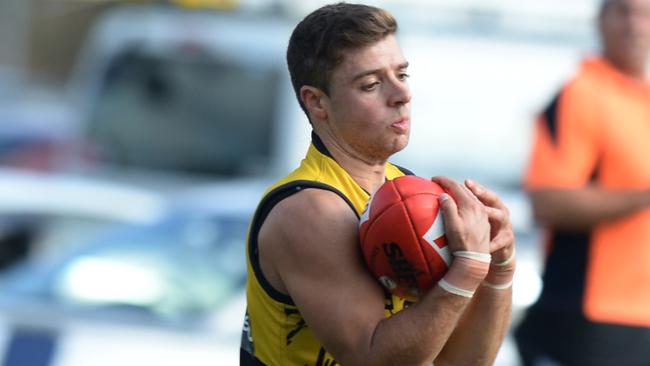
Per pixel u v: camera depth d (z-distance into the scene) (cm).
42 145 3162
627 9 1750
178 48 3006
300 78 1015
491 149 2642
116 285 1853
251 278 1027
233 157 2945
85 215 2077
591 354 1750
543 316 1773
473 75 2662
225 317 1784
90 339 1744
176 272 1866
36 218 2061
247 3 3053
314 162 1023
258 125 2930
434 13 2827
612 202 1717
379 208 952
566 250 1752
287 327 1008
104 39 3125
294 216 975
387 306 1005
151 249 1919
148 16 3083
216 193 2247
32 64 7650
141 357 1728
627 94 1759
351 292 958
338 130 1007
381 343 936
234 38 2975
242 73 2956
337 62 984
